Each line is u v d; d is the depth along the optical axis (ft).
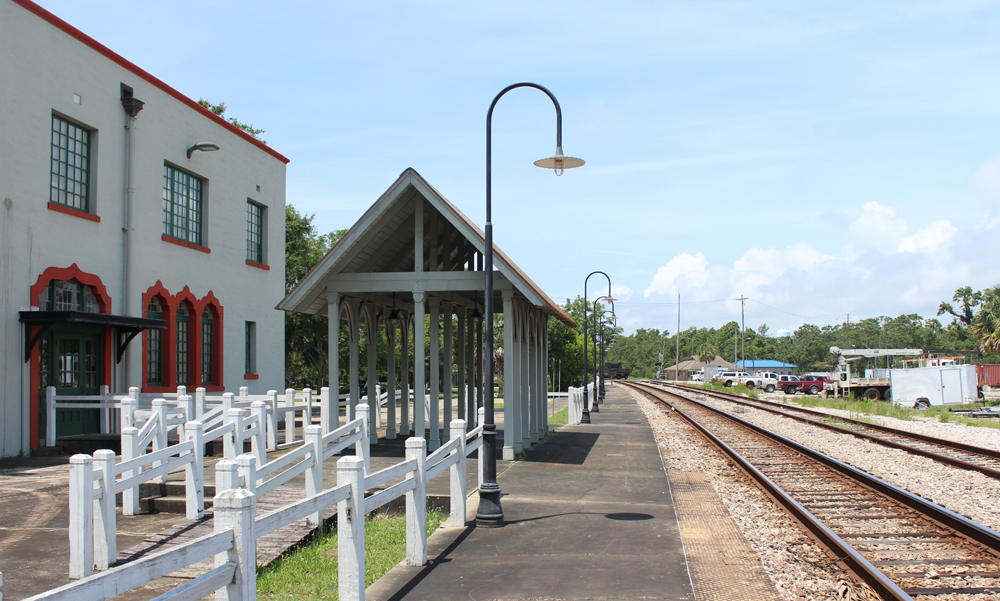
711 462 48.11
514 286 50.52
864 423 77.61
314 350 132.26
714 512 32.01
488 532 28.55
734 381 220.23
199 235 70.54
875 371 158.81
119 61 58.34
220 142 73.26
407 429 66.23
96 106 55.93
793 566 23.34
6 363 47.78
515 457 51.19
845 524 29.71
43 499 34.68
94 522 23.93
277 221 85.51
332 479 39.24
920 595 20.72
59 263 52.19
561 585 21.59
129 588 10.98
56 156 52.95
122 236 58.65
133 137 59.31
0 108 47.42
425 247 58.59
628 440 63.52
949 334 326.44
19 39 48.98
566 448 57.06
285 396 54.85
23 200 49.19
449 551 25.79
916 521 29.81
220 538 13.29
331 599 20.95
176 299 65.31
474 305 66.69
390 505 32.94
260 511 30.37
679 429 75.31
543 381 68.39
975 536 26.55
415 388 53.06
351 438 32.96
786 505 31.86
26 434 49.08
